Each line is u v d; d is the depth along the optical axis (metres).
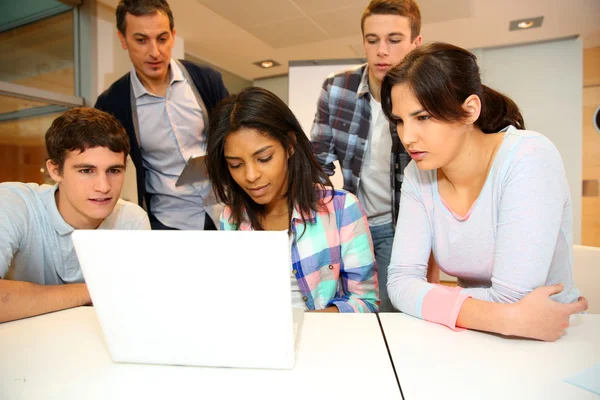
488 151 0.83
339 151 1.66
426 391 0.53
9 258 0.97
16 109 2.65
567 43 3.56
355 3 2.81
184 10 2.94
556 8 2.90
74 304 0.88
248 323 0.56
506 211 0.75
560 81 3.62
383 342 0.68
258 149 0.95
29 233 1.03
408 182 0.96
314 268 1.06
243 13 2.96
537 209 0.72
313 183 1.07
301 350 0.65
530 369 0.58
